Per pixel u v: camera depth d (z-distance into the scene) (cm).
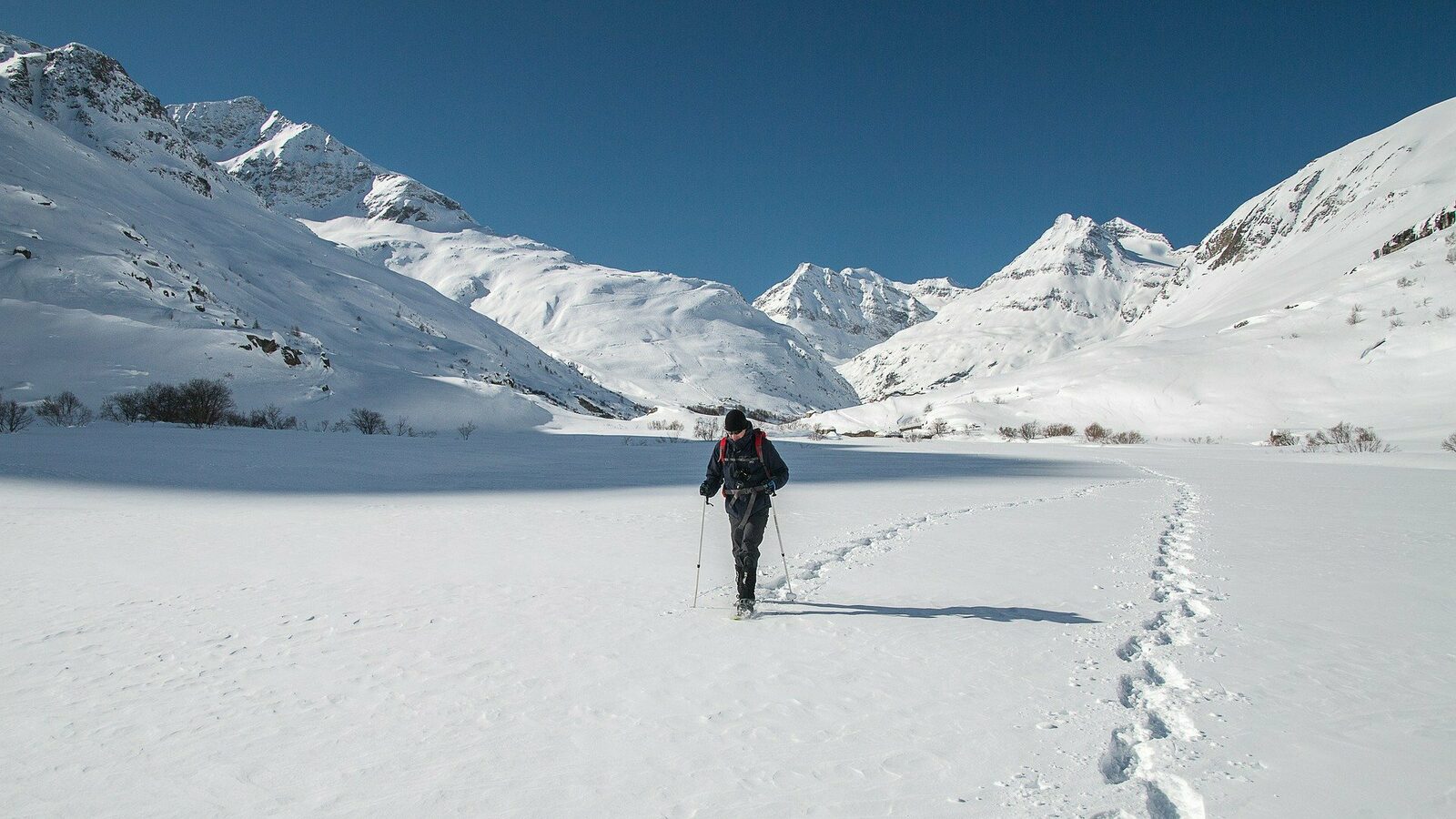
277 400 5025
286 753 369
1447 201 10706
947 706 418
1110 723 389
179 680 473
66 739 386
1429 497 1541
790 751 365
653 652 526
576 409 9819
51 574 786
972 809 304
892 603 658
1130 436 6025
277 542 993
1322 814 294
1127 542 955
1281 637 535
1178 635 551
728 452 664
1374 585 702
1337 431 4572
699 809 310
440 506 1447
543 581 758
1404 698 415
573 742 379
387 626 592
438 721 406
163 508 1362
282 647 538
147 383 4541
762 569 820
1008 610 628
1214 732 375
